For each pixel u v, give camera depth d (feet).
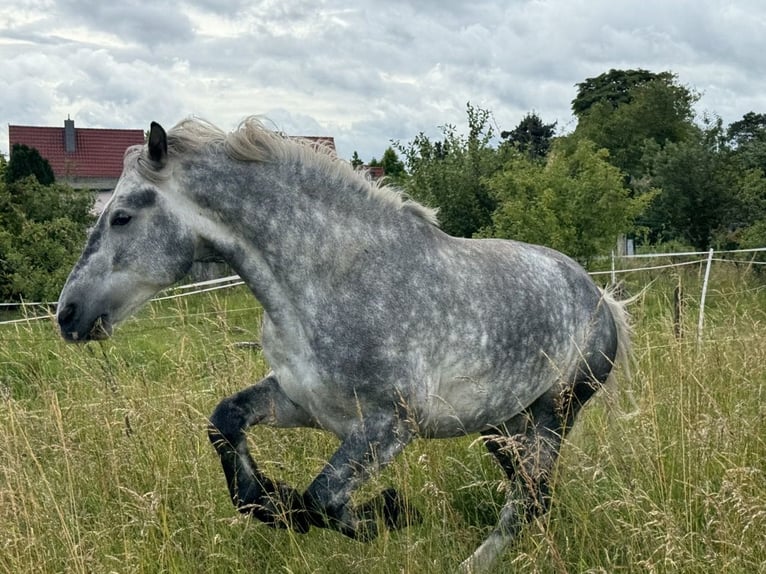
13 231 56.18
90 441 14.67
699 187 59.26
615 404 15.17
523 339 13.04
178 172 11.51
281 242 11.55
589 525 12.68
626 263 43.96
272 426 12.41
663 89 94.27
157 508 12.41
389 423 11.57
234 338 21.56
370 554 11.61
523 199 42.39
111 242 11.27
